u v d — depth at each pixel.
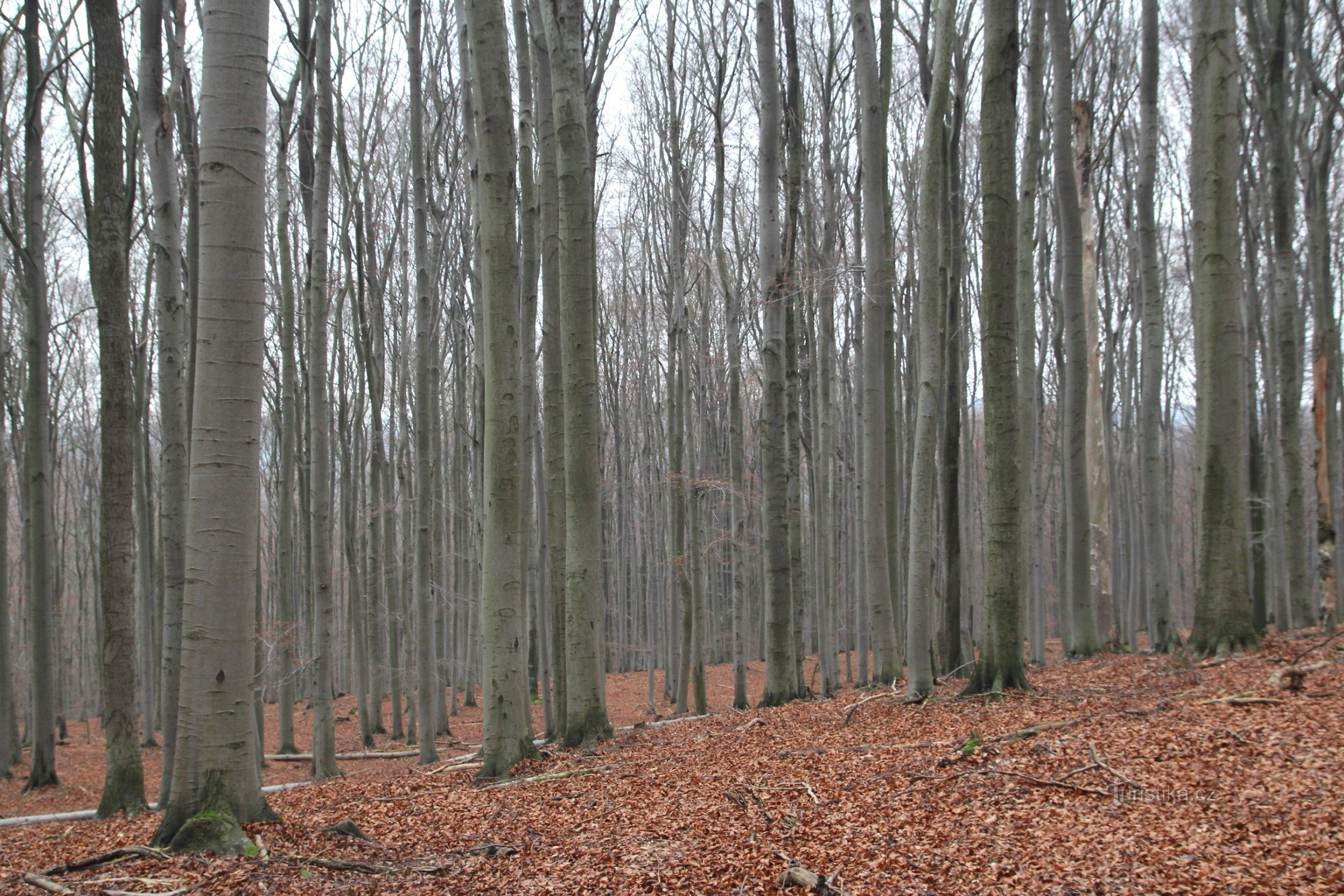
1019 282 15.36
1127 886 4.56
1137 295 24.86
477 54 8.66
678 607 24.03
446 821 7.21
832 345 19.91
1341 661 8.52
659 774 8.52
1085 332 15.03
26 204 13.99
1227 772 5.97
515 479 9.07
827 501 18.00
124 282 9.77
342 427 21.02
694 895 5.04
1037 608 20.81
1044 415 27.86
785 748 9.29
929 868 5.11
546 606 15.13
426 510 13.48
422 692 12.98
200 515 5.95
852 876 5.11
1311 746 6.12
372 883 5.45
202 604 5.99
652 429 32.28
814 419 21.94
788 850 5.65
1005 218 10.05
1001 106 9.99
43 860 6.76
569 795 7.86
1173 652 11.68
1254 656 9.43
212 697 6.03
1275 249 13.84
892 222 15.19
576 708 10.97
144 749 20.08
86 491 32.94
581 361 10.74
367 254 20.20
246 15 5.89
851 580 25.02
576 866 5.73
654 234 24.59
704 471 24.64
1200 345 10.09
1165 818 5.38
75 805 12.28
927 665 11.22
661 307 31.86
